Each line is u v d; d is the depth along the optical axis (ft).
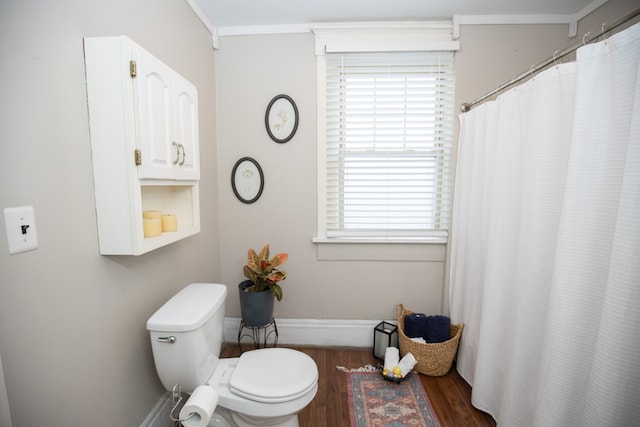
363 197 6.97
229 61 6.69
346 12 6.16
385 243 6.94
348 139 6.82
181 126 4.10
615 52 2.99
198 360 3.77
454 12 6.25
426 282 7.07
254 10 6.06
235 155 6.89
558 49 6.41
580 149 3.23
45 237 2.70
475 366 5.18
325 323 7.18
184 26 5.33
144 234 3.64
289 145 6.84
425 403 5.28
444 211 6.91
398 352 6.27
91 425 3.25
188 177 4.29
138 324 4.06
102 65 3.07
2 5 2.33
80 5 3.04
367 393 5.54
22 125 2.49
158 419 4.46
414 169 6.86
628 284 2.88
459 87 6.49
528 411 4.13
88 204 3.16
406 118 6.68
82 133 3.08
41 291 2.68
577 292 3.34
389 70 6.54
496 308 4.80
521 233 4.18
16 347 2.48
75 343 3.04
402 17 6.39
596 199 3.21
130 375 3.89
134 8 3.92
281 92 6.72
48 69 2.70
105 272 3.43
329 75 6.65
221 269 7.16
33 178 2.59
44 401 2.73
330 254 7.03
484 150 5.42
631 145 2.81
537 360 4.03
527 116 4.20
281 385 3.86
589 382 3.19
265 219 7.03
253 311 6.05
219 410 4.16
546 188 3.87
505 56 6.43
